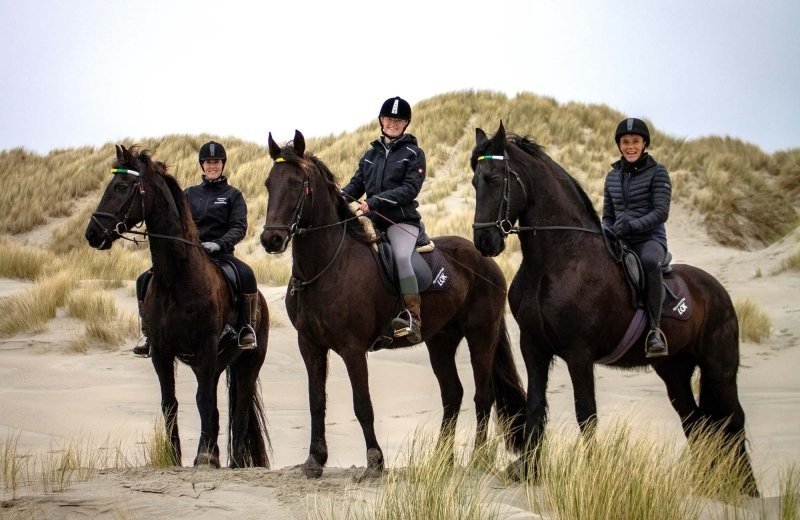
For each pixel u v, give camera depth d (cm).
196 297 731
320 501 528
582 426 600
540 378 627
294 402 1191
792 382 1171
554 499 498
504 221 609
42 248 2833
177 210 739
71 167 3666
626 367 689
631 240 663
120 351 1381
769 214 2748
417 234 718
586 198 646
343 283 651
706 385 701
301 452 930
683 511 479
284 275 1997
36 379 1206
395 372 1315
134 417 1038
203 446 714
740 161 3105
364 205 682
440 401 1156
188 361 775
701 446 583
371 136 3453
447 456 561
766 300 1734
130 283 1833
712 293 698
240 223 828
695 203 2703
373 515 485
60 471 631
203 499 534
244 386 831
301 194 625
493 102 3653
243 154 3644
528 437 607
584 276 613
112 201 701
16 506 521
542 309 615
